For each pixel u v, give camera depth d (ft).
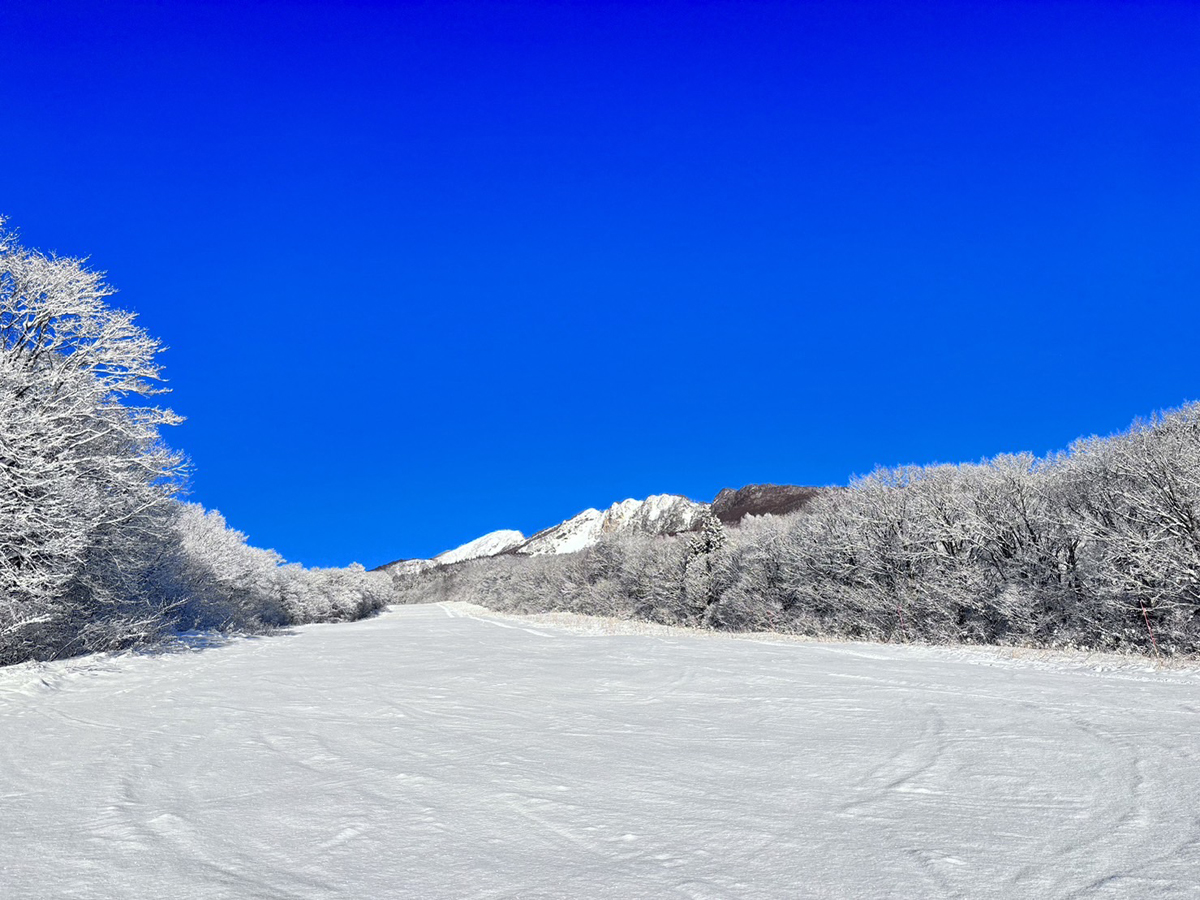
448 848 12.41
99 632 51.44
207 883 10.95
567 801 15.19
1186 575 44.98
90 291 53.31
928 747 19.77
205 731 23.85
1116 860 11.25
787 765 18.19
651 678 36.70
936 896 10.05
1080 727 21.86
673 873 11.12
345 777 17.46
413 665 45.75
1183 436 51.65
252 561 111.45
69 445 50.06
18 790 16.62
